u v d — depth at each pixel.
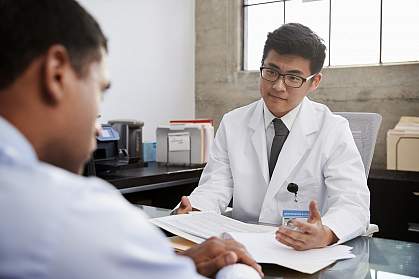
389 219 2.61
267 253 0.99
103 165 2.60
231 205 1.72
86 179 0.42
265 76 1.53
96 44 0.47
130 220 0.38
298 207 1.53
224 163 1.72
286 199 1.54
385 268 0.93
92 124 0.48
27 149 0.41
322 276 0.88
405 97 3.06
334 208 1.30
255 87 3.68
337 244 1.11
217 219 1.26
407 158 2.61
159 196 2.99
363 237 1.22
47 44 0.43
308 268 0.91
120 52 3.34
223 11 3.81
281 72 1.49
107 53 0.51
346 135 1.57
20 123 0.43
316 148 1.57
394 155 2.64
